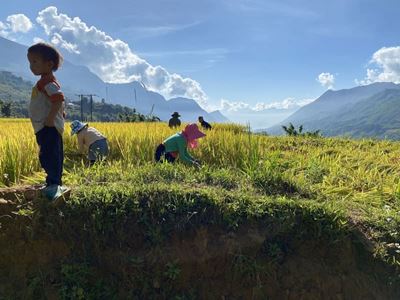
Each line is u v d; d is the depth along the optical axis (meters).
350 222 2.52
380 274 2.36
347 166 4.20
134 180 2.65
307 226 2.41
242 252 2.23
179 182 2.72
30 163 3.24
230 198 2.45
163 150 3.52
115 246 2.13
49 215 2.12
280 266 2.26
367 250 2.41
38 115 2.14
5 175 2.81
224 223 2.30
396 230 2.55
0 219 2.09
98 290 2.04
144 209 2.24
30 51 2.08
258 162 3.51
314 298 2.21
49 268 2.07
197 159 3.88
